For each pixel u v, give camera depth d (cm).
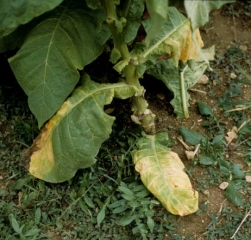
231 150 165
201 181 157
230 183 156
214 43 195
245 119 171
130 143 160
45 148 149
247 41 196
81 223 148
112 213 148
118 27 137
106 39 148
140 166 150
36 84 145
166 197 145
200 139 164
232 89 179
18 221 147
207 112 172
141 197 148
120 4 142
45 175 150
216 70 185
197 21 112
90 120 144
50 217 149
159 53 149
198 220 150
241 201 152
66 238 145
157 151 153
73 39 146
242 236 146
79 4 151
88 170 155
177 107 170
